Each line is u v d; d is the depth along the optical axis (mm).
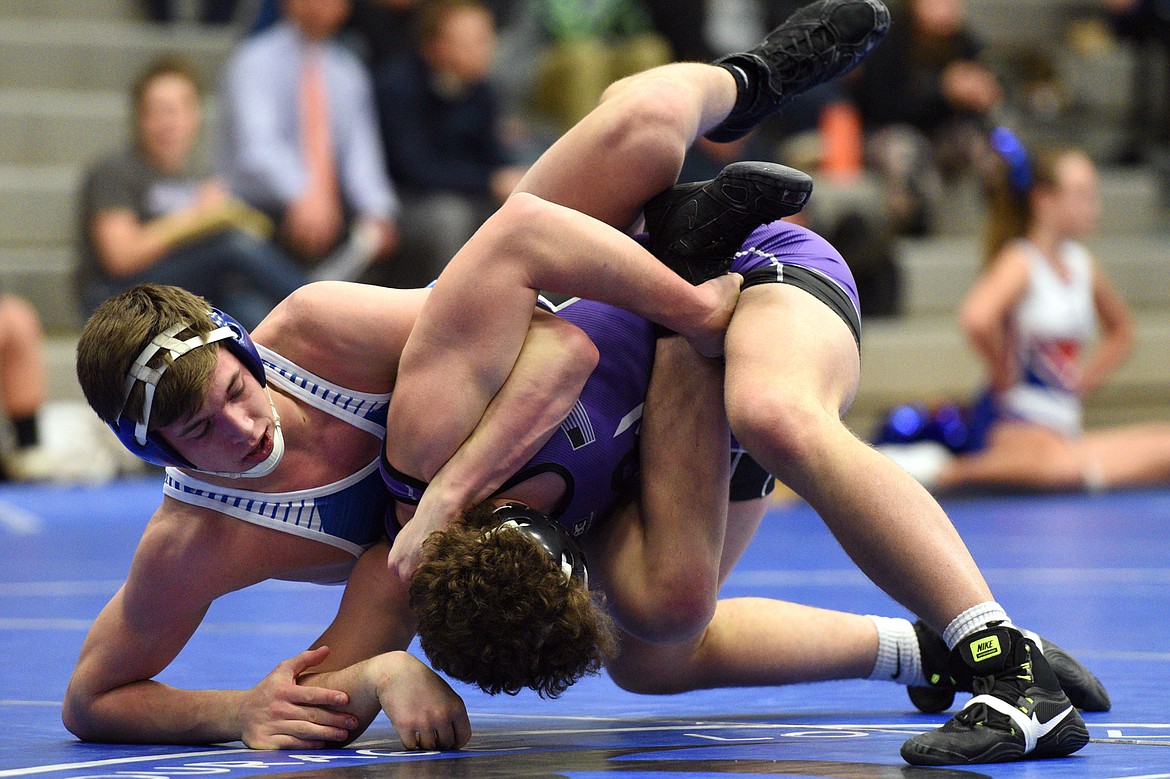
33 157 18266
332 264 15156
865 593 8555
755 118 5395
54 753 4480
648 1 18172
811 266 4949
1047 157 14133
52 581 9492
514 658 3996
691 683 5250
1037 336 14328
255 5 16609
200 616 4781
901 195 18750
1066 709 4066
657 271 4535
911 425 14945
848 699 5543
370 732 4977
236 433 4363
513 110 18094
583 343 4559
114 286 14586
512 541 4055
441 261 15438
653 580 4578
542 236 4453
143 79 14867
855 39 5559
